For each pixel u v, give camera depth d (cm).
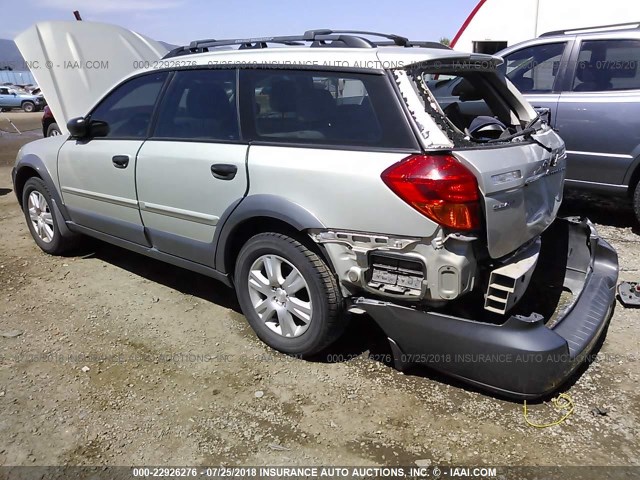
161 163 360
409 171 257
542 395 268
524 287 283
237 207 320
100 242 531
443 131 265
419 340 280
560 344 258
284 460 249
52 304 402
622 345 338
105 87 751
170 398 293
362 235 275
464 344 268
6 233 574
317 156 288
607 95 524
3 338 354
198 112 349
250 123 321
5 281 444
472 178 254
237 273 338
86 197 434
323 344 311
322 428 269
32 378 311
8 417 278
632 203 538
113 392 298
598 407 280
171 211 363
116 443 261
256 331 340
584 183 552
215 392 298
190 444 260
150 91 385
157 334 358
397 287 275
